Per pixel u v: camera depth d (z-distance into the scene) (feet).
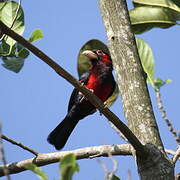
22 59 32.04
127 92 29.32
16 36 25.30
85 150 29.84
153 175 26.86
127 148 29.07
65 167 18.58
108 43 31.01
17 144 30.48
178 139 29.01
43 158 30.42
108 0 31.71
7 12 32.68
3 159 19.81
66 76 26.99
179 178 27.81
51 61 26.20
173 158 27.55
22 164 30.55
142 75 29.78
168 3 36.27
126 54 30.19
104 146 29.60
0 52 32.12
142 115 28.66
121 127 26.73
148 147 27.53
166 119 29.53
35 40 32.04
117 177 26.43
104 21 31.58
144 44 33.71
